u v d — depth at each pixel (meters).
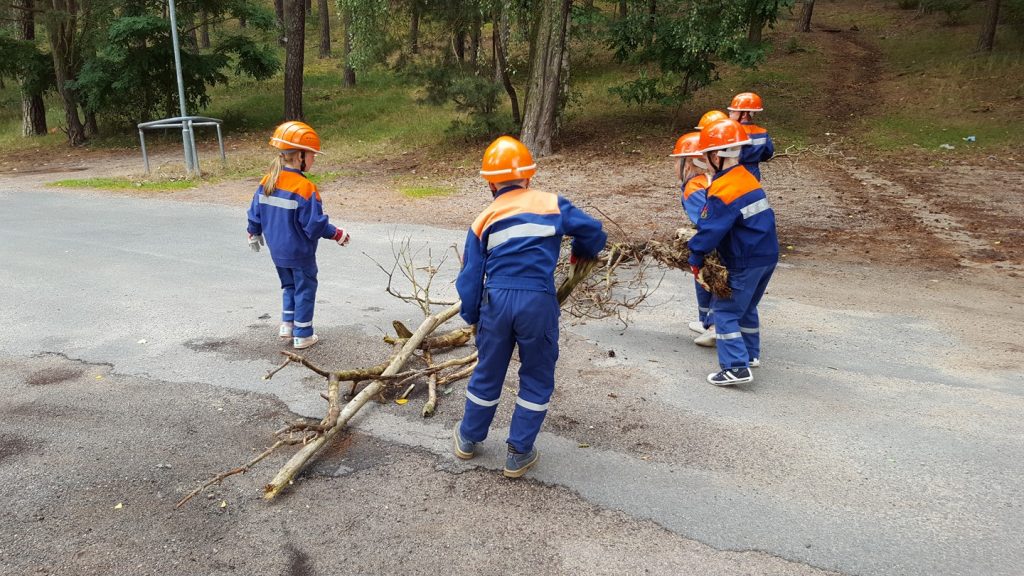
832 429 4.15
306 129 5.12
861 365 5.15
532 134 16.47
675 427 4.19
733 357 4.63
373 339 5.68
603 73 25.28
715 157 4.42
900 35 30.25
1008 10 28.14
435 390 4.62
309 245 5.27
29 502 3.47
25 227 10.18
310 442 3.77
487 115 18.05
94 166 18.31
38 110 24.83
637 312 6.37
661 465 3.78
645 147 16.56
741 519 3.30
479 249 3.51
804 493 3.50
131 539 3.20
